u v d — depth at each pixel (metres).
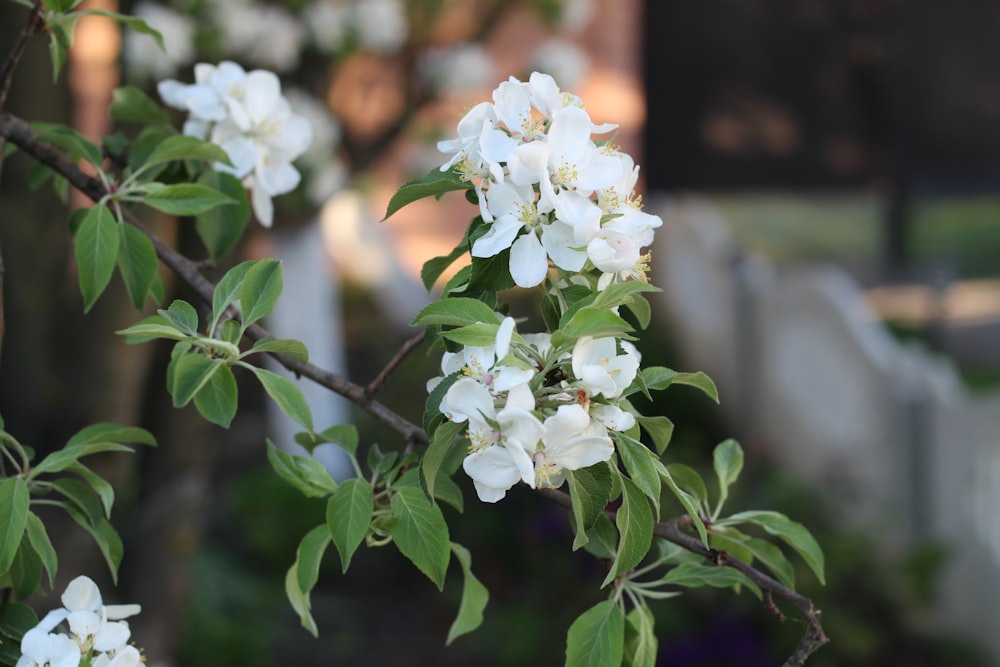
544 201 1.27
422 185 1.36
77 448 1.54
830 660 4.84
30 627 1.52
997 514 4.80
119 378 3.14
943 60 6.90
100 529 1.59
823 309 5.88
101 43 4.41
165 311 1.37
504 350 1.18
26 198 3.17
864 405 5.50
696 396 7.19
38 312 3.20
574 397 1.22
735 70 6.82
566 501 1.39
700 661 4.84
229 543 6.32
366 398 1.51
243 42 3.64
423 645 5.63
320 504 6.42
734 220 12.89
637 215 1.32
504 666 5.40
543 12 4.59
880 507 5.36
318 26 3.92
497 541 6.13
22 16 2.98
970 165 6.94
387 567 6.32
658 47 6.82
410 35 4.55
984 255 10.50
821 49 6.79
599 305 1.22
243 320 1.36
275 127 1.97
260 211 1.99
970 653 4.85
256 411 7.95
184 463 3.32
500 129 1.34
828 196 13.27
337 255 10.48
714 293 7.19
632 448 1.25
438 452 1.23
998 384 8.30
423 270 1.47
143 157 1.89
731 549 1.62
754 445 6.49
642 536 1.27
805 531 1.55
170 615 3.42
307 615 1.54
